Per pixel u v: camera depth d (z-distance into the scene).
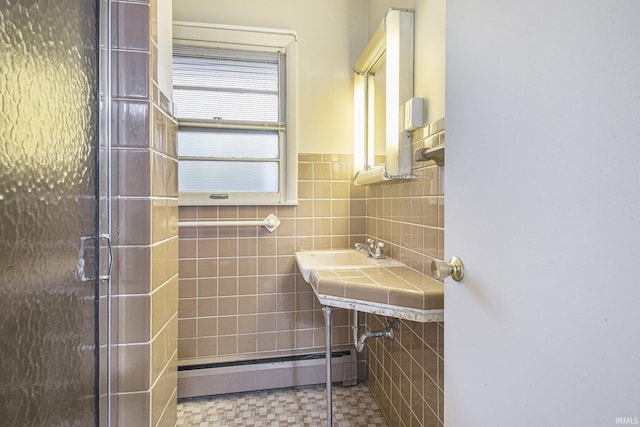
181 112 1.81
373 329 1.77
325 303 1.15
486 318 0.62
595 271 0.41
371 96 1.80
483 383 0.63
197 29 1.77
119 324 0.76
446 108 0.77
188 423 1.59
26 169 0.50
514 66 0.55
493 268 0.60
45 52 0.54
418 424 1.25
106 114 0.74
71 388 0.62
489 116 0.62
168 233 0.93
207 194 1.83
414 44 1.34
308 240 1.92
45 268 0.55
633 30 0.37
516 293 0.54
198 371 1.79
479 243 0.64
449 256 0.75
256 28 1.81
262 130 1.90
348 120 1.95
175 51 1.79
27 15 0.49
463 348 0.69
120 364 0.77
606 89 0.40
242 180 1.89
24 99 0.49
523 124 0.53
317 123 1.93
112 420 0.75
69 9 0.61
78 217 0.64
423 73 1.26
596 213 0.41
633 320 0.37
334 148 1.94
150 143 0.78
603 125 0.40
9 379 0.47
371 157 1.79
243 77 1.87
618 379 0.38
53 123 0.56
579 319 0.43
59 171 0.58
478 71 0.65
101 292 0.72
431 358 1.16
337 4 1.93
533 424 0.50
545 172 0.49
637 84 0.37
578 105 0.44
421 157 1.09
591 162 0.42
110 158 0.75
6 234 0.46
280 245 1.90
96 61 0.71
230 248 1.85
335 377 1.91
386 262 1.50
